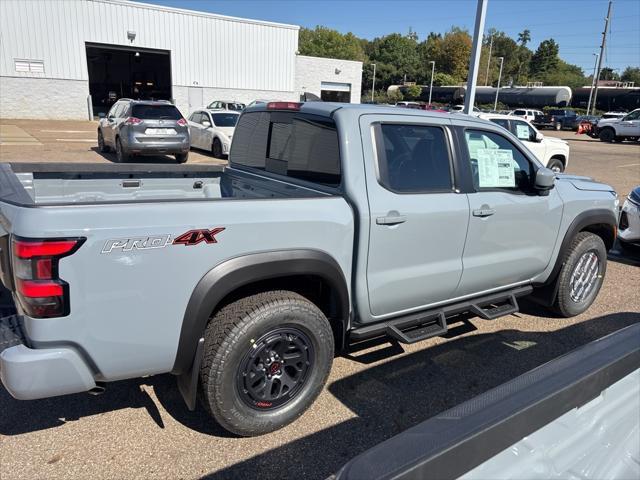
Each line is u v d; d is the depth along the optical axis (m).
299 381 2.94
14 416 3.02
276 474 2.61
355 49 104.50
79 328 2.28
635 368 1.75
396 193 3.22
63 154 14.96
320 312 2.90
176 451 2.75
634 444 1.72
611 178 14.80
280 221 2.71
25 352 2.23
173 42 29.95
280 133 3.71
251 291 2.94
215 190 4.46
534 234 4.12
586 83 113.38
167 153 13.34
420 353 4.01
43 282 2.18
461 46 100.75
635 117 29.38
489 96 58.91
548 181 3.89
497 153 3.87
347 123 3.12
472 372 3.73
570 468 1.52
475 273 3.77
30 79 26.75
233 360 2.62
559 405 1.49
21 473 2.54
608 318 4.83
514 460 1.40
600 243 4.71
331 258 2.95
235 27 31.72
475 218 3.62
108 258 2.28
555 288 4.57
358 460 1.24
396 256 3.25
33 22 26.19
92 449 2.74
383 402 3.29
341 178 3.09
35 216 2.17
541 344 4.23
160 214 2.39
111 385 3.39
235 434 2.83
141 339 2.43
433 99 63.66
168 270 2.42
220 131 15.16
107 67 41.19
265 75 33.69
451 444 1.25
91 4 27.23
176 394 3.30
